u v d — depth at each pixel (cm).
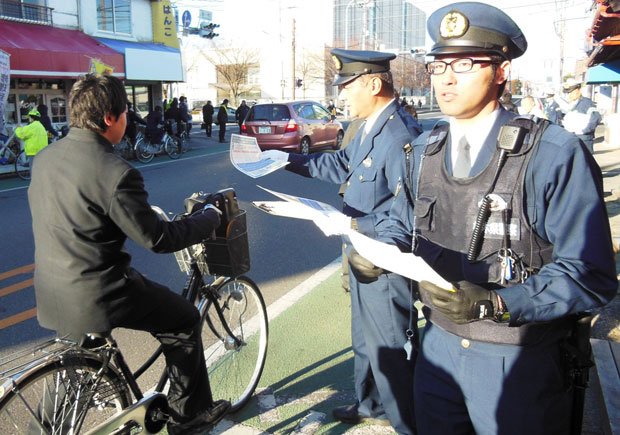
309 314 457
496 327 161
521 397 159
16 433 211
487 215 160
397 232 190
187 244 236
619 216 760
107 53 1753
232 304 320
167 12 2103
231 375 331
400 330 260
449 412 173
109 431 230
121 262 222
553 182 152
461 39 160
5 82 1366
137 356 388
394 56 273
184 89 6306
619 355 311
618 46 700
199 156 1714
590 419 287
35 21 1622
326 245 672
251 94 6369
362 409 296
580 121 940
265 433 293
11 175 1311
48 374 214
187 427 263
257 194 1005
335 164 306
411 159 187
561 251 151
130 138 1552
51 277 214
